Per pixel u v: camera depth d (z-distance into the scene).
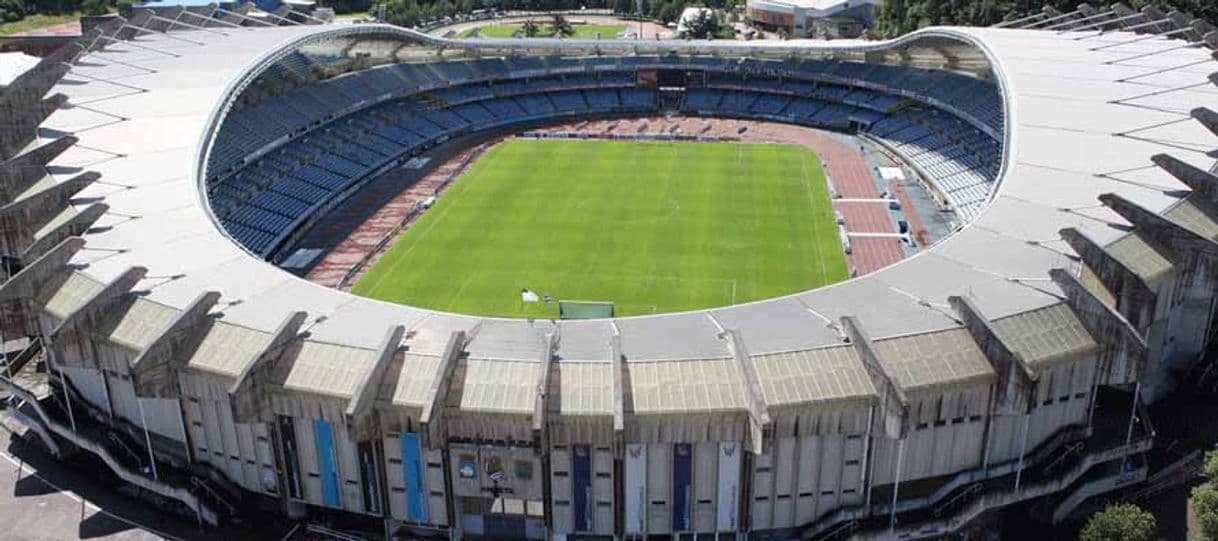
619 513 49.94
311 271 92.94
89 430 59.28
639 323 54.31
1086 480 55.12
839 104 156.75
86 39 120.81
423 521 51.62
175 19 137.62
